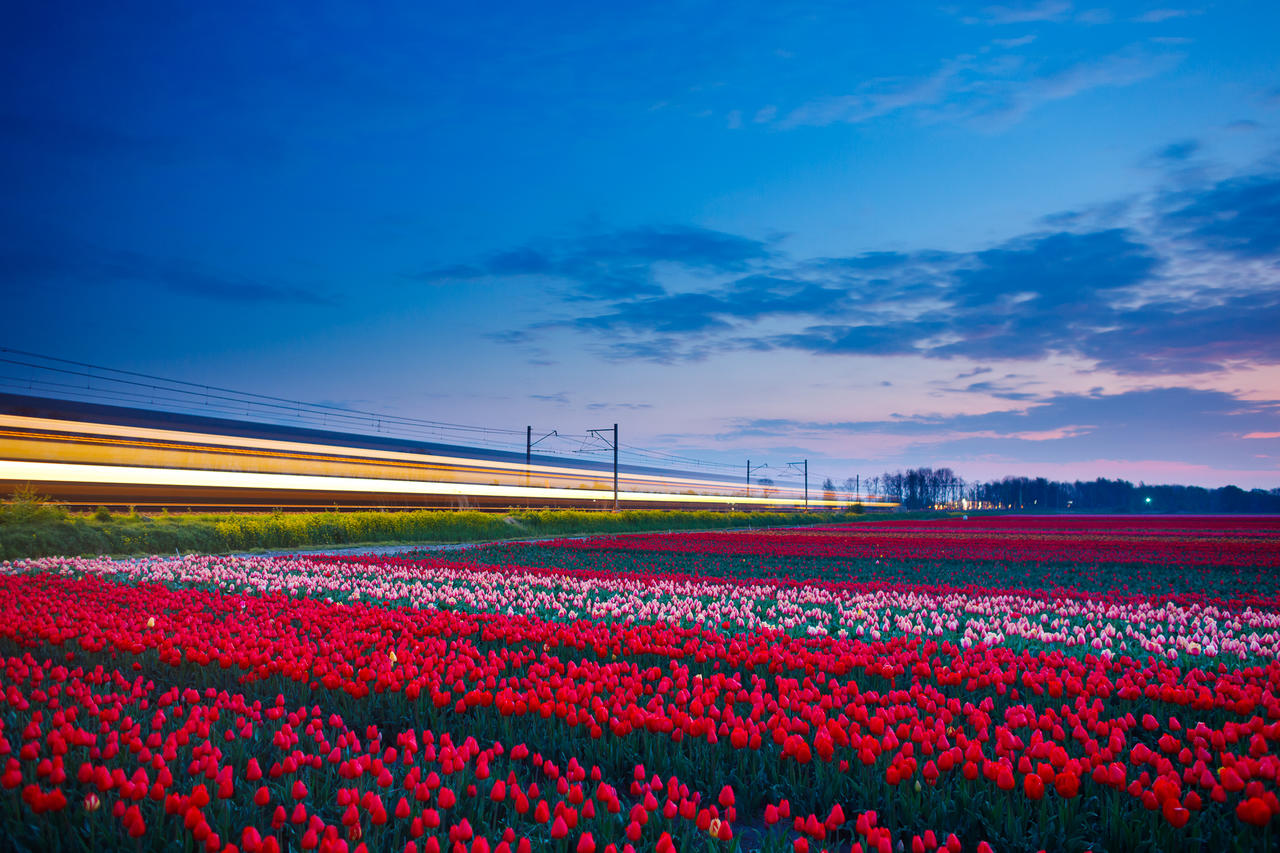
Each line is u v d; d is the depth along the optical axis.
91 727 7.01
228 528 30.92
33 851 4.83
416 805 5.10
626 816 5.46
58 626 10.40
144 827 4.62
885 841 4.24
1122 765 5.85
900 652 9.37
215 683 9.09
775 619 14.48
